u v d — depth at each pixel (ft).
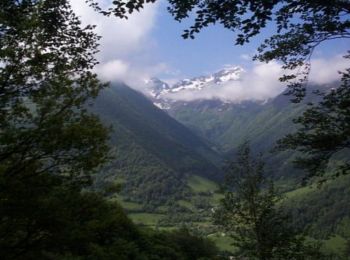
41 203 32.94
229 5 26.09
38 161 34.53
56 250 35.78
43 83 34.50
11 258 33.19
